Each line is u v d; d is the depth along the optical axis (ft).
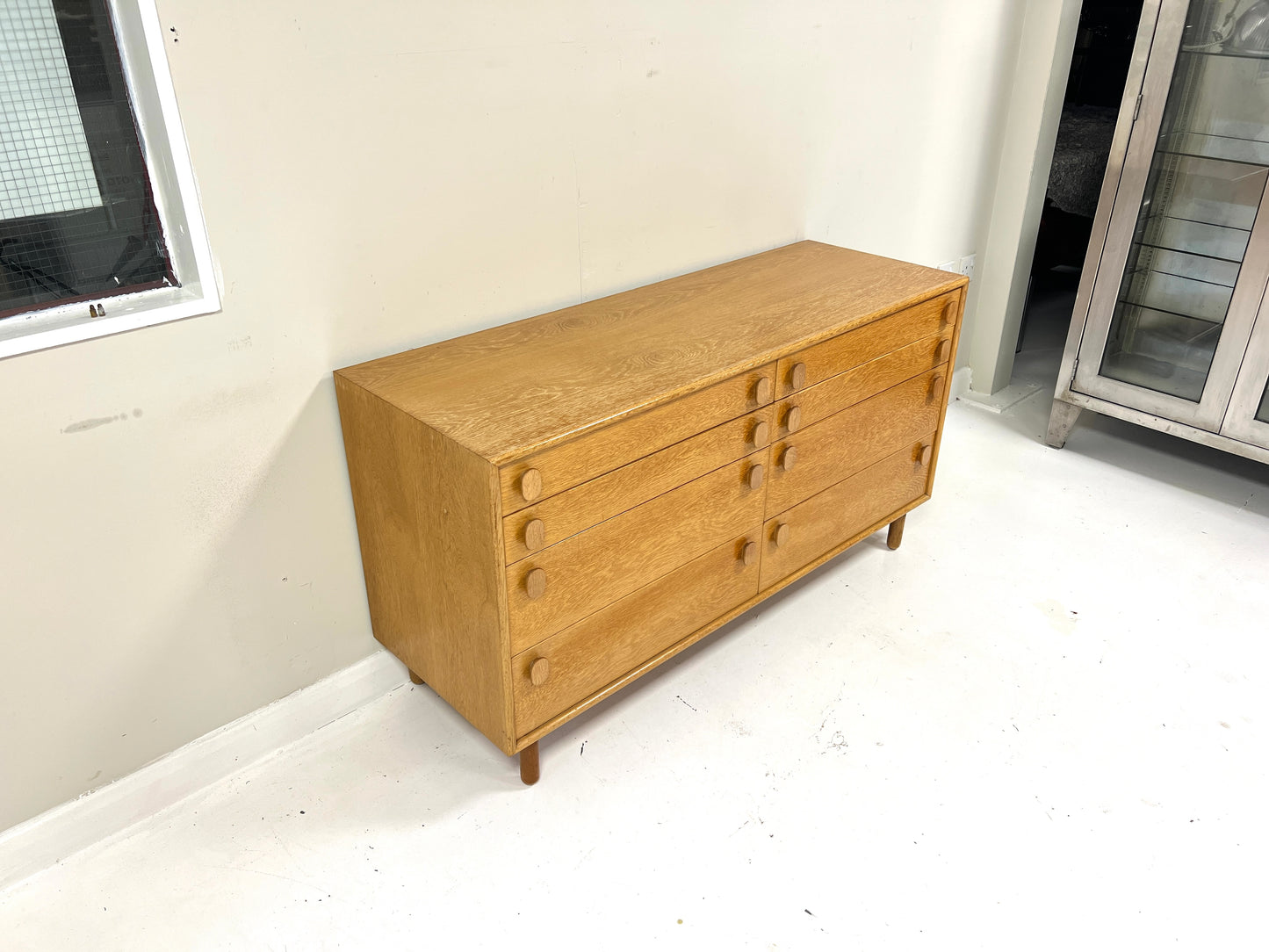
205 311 5.12
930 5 8.39
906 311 7.04
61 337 4.70
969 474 9.66
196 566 5.61
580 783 6.13
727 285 7.27
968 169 9.75
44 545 5.00
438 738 6.48
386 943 5.15
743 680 6.99
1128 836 5.80
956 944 5.15
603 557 5.61
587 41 6.19
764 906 5.34
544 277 6.64
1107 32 12.66
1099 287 9.30
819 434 6.79
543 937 5.17
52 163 4.63
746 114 7.41
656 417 5.49
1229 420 8.92
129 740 5.70
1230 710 6.77
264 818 5.88
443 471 5.11
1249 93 8.12
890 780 6.17
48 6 4.39
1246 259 8.34
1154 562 8.35
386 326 5.94
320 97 5.16
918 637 7.43
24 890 5.44
